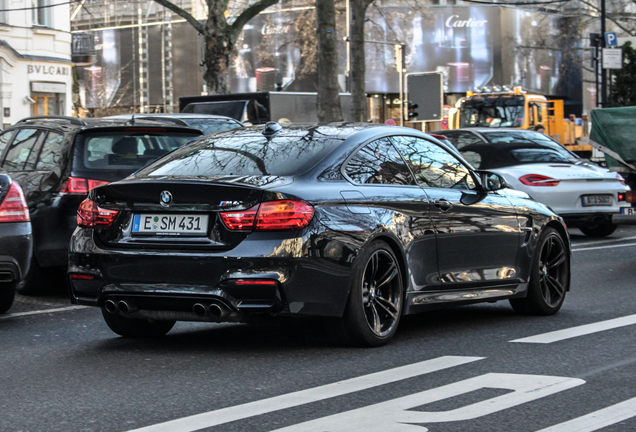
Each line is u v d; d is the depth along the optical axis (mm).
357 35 36438
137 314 8102
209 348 8508
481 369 7332
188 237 7844
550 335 9008
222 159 8500
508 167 20547
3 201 10180
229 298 7613
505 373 7160
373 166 8703
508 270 10039
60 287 13258
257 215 7633
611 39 42000
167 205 7930
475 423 5676
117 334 9273
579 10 73625
